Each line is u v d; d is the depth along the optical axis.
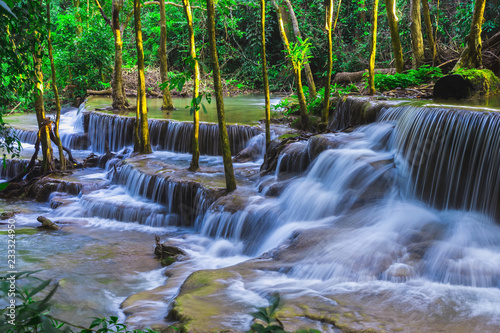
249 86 25.17
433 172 7.01
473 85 9.78
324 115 10.24
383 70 15.77
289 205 7.62
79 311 5.09
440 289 4.84
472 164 6.59
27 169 11.11
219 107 8.07
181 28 26.28
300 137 9.56
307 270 5.49
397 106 8.27
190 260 6.91
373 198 7.02
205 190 8.48
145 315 4.77
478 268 5.09
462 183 6.68
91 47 20.59
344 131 9.14
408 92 10.65
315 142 8.54
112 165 11.59
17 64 5.53
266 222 7.40
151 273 6.60
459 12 18.88
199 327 4.11
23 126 15.28
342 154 7.90
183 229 8.65
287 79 24.19
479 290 4.81
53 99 20.53
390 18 12.93
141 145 11.60
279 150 9.29
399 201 6.98
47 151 11.03
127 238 8.12
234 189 8.41
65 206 9.52
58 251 7.29
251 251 7.17
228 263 6.80
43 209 9.72
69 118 18.11
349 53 22.84
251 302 4.72
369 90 10.12
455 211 6.71
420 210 6.68
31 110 19.44
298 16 24.03
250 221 7.51
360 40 23.80
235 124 11.62
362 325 4.09
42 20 5.68
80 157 12.77
